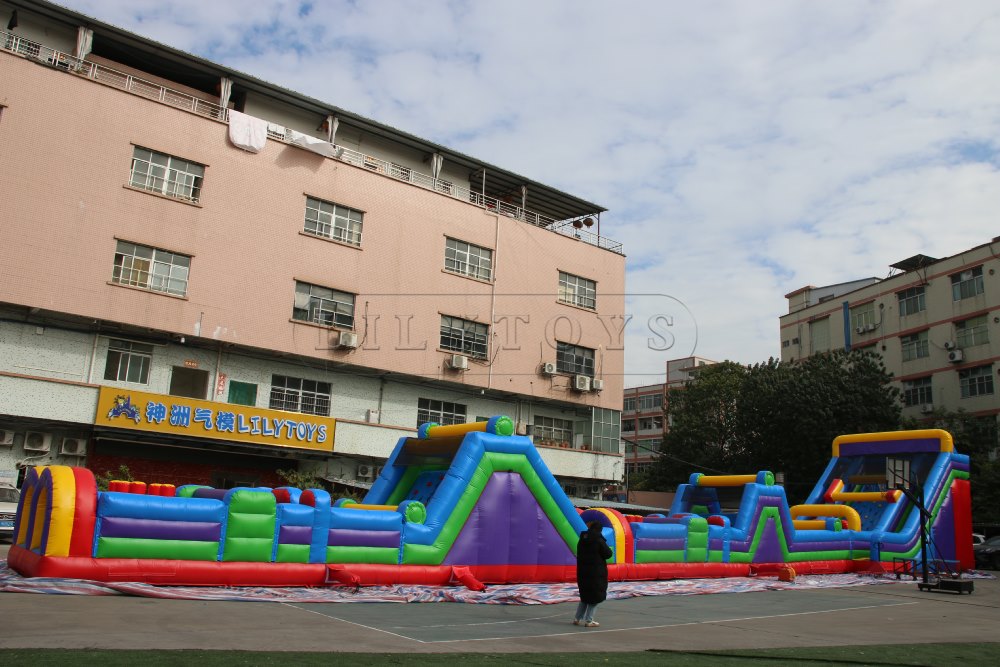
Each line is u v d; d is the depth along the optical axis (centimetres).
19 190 2155
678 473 4600
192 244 2427
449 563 1223
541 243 3353
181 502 995
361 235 2811
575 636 827
